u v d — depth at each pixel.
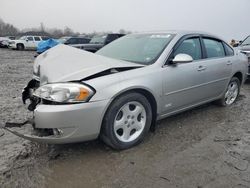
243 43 9.37
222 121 4.67
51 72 3.40
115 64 3.51
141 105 3.60
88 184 2.85
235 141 3.89
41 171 3.05
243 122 4.65
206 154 3.49
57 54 4.04
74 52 4.03
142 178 2.95
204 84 4.58
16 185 2.80
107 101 3.19
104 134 3.33
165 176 2.99
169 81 3.88
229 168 3.16
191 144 3.77
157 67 3.79
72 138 3.10
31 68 12.43
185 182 2.89
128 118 3.51
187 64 4.21
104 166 3.17
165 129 4.25
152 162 3.27
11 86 7.68
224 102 5.41
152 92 3.65
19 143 3.68
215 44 5.04
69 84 3.08
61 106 3.02
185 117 4.81
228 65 5.14
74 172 3.05
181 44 4.24
